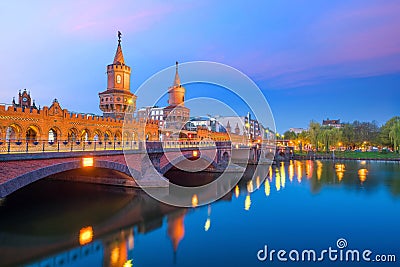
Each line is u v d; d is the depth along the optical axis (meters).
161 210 24.67
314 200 30.05
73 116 35.66
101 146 29.88
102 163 24.69
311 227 20.95
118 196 29.00
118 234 19.17
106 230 19.84
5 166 17.22
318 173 53.78
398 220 22.70
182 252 16.33
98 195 29.38
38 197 28.69
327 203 28.78
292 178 46.81
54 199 27.83
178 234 19.19
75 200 27.45
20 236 18.44
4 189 16.94
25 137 29.56
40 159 19.38
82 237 18.56
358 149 115.88
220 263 15.09
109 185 33.59
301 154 103.06
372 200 30.31
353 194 33.47
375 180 44.69
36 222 21.17
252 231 19.98
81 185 33.97
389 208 26.84
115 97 53.69
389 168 62.91
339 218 23.41
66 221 21.52
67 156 21.28
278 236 19.11
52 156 20.08
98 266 14.63
